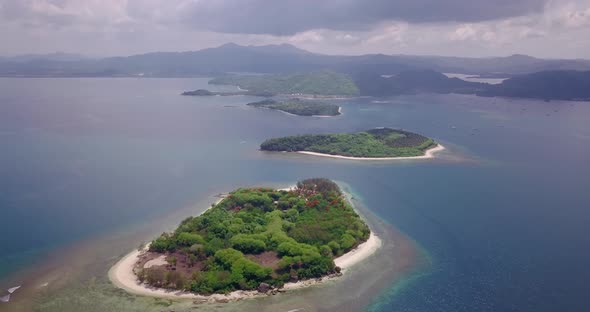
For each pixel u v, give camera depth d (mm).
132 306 148000
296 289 160875
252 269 162375
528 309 154250
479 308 154000
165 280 160500
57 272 170750
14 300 151500
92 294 155125
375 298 157375
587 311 153875
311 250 177750
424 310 151625
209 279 158875
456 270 179875
